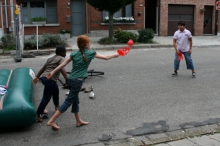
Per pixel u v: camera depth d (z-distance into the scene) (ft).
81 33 66.33
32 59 42.65
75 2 64.75
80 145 15.07
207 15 79.92
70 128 17.17
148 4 73.15
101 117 18.92
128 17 68.44
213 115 19.45
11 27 55.31
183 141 15.44
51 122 16.44
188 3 75.00
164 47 57.16
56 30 63.31
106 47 53.16
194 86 26.58
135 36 59.06
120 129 17.08
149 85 26.84
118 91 24.84
